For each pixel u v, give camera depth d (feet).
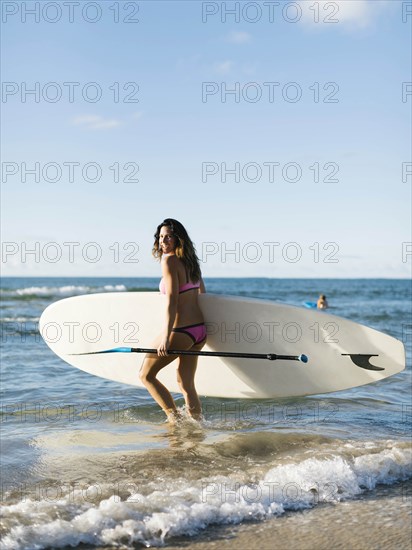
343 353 16.71
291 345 16.83
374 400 18.61
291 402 18.19
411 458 12.01
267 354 15.75
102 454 12.45
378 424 15.43
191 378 15.96
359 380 16.72
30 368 24.18
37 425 15.05
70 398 18.52
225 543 8.57
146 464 11.77
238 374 17.19
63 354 18.44
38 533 8.57
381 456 11.92
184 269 15.48
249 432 14.39
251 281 258.98
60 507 9.49
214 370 17.30
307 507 9.89
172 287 15.07
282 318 16.81
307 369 16.87
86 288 123.85
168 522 8.96
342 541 8.61
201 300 16.33
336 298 118.21
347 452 12.48
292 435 13.98
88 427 14.88
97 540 8.57
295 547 8.41
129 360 17.72
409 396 19.35
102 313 17.95
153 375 15.67
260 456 12.37
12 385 20.65
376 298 118.01
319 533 8.89
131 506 9.44
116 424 15.25
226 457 12.28
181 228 15.53
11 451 12.61
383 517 9.46
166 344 15.03
